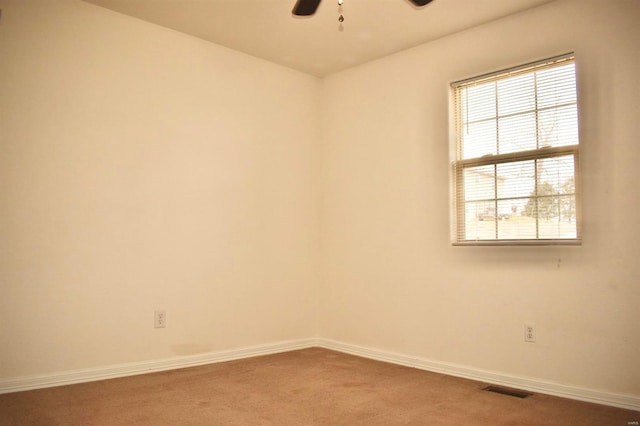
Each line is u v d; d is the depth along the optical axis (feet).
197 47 11.59
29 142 9.20
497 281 10.12
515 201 9.96
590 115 9.01
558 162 9.39
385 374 10.61
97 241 9.92
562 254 9.25
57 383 9.30
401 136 12.10
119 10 10.27
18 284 8.98
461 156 10.94
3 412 7.79
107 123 10.15
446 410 8.16
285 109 13.33
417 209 11.65
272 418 7.67
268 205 12.82
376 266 12.47
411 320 11.58
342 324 13.20
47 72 9.45
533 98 9.84
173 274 10.94
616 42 8.80
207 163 11.64
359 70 13.24
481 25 10.70
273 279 12.83
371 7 9.98
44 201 9.32
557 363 9.18
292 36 11.46
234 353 11.89
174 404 8.30
